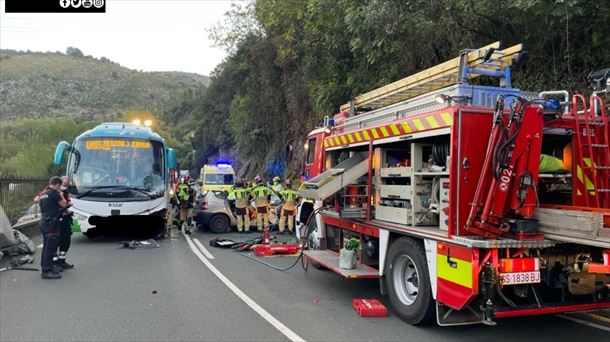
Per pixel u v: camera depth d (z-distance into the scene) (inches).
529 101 193.3
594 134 215.0
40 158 1095.6
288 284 313.4
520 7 312.5
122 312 246.1
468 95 215.9
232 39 1144.8
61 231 352.8
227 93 1934.1
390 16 397.4
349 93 616.4
